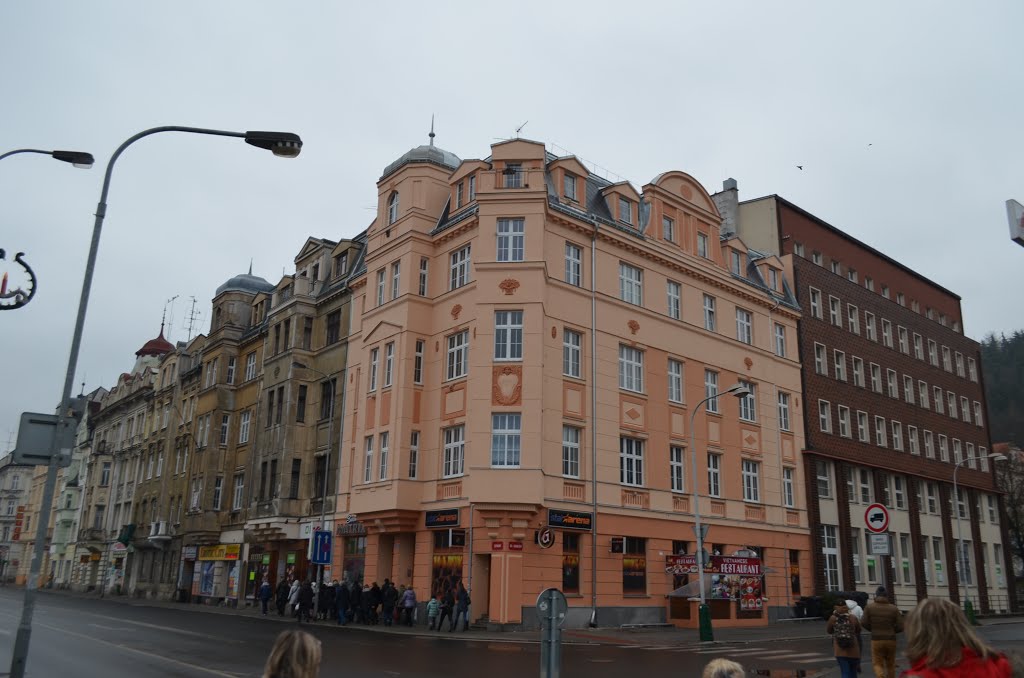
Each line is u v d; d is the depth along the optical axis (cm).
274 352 4550
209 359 5409
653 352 3591
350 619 3278
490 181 3278
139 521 6319
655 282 3700
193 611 3944
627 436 3388
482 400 3059
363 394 3625
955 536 5412
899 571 4809
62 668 1550
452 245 3453
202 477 5094
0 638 2108
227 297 5488
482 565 2961
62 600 4903
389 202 3800
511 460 3000
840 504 4428
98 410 8631
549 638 927
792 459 4209
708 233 4062
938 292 6116
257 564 4403
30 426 1177
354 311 4006
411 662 1806
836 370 4750
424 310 3459
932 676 463
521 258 3209
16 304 1380
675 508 3491
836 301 4909
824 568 4194
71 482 8250
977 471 5888
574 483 3122
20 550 11019
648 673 1695
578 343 3328
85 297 1259
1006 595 5775
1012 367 12119
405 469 3238
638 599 3231
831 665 1928
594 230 3438
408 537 3312
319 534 3139
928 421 5494
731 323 4062
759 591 3459
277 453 4238
